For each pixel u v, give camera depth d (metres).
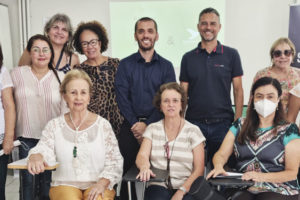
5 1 4.38
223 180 1.80
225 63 2.59
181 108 2.17
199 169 2.03
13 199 3.20
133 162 2.59
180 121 2.16
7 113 2.31
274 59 2.70
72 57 2.91
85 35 2.61
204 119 2.61
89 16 4.36
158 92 2.19
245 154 2.02
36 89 2.37
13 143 2.34
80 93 1.98
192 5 4.20
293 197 1.84
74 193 1.88
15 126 2.44
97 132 2.01
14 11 4.40
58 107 2.43
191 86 2.67
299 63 3.74
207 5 4.16
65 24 2.79
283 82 2.67
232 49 2.63
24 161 1.87
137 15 4.31
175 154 2.08
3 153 2.30
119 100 2.55
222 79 2.58
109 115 2.59
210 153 2.64
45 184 2.09
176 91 2.11
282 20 4.04
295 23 3.75
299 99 2.50
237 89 2.67
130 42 4.36
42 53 2.34
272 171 1.94
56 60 2.81
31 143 2.42
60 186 1.93
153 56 2.55
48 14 4.39
